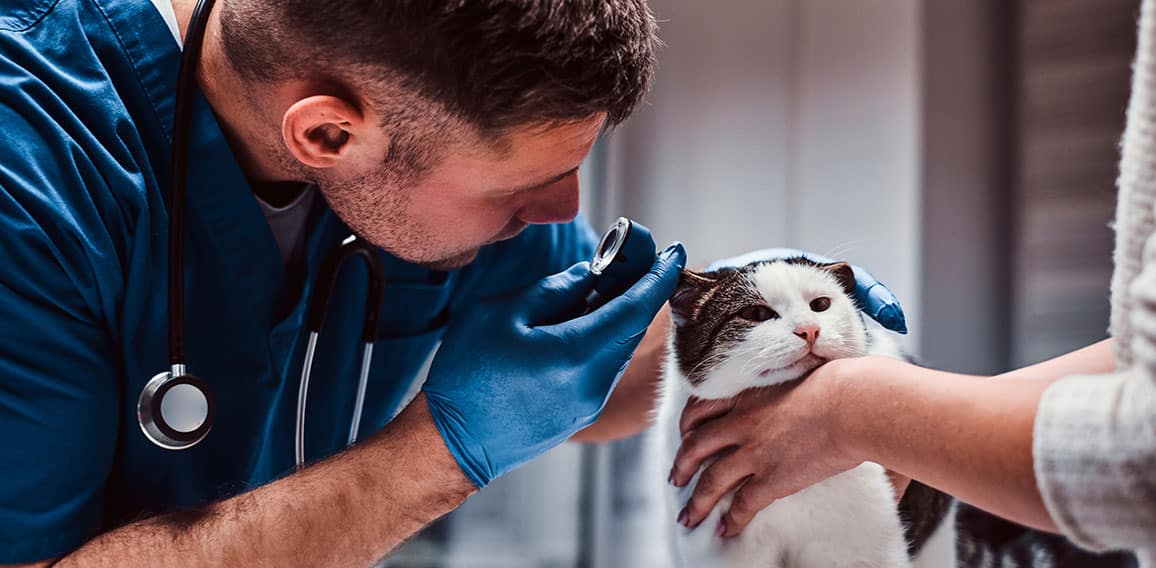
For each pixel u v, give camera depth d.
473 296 1.35
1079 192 2.11
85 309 0.95
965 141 2.22
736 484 1.05
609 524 2.32
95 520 0.97
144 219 1.00
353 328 1.20
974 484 0.76
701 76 2.50
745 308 1.17
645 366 1.39
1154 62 0.63
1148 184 0.64
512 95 0.90
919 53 2.24
